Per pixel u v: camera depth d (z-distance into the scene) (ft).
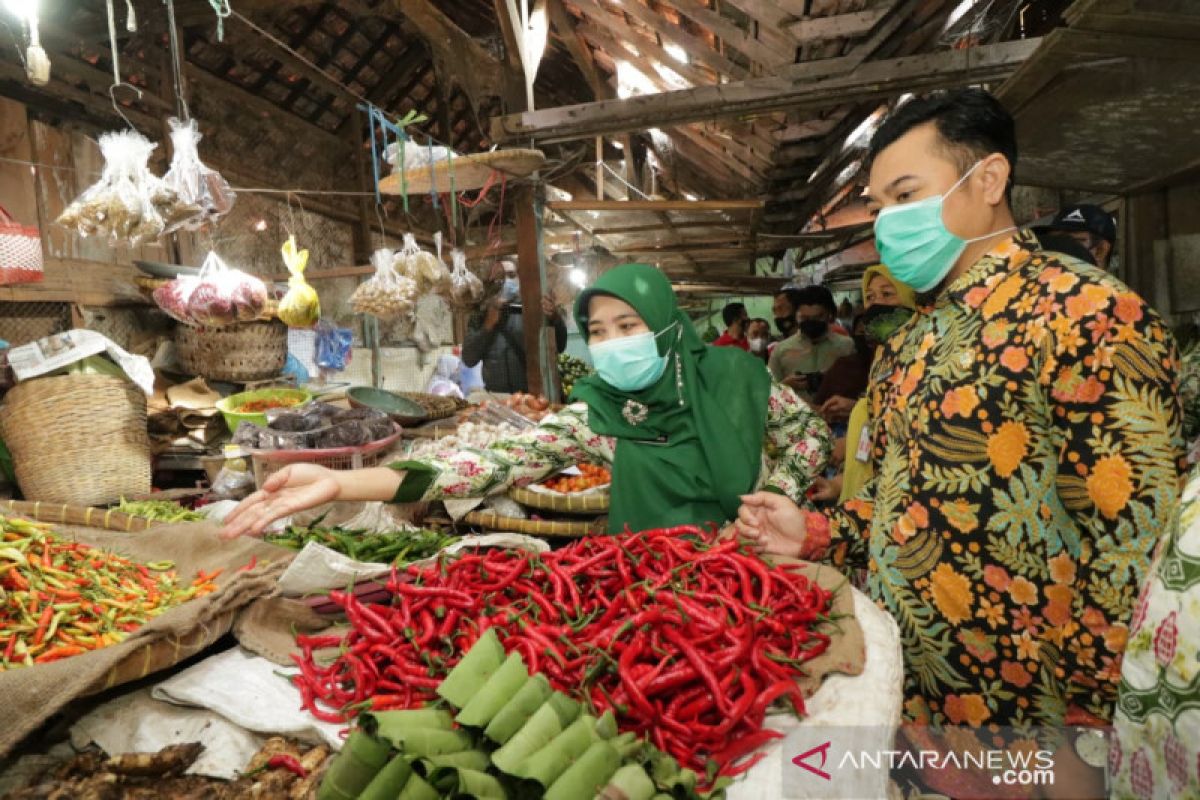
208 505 11.55
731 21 15.02
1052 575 4.79
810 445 8.22
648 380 7.61
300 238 26.66
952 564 5.12
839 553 6.38
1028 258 5.02
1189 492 3.18
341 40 25.40
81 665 4.65
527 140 17.38
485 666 4.17
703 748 4.17
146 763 4.48
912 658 5.47
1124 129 10.63
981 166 5.21
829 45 14.83
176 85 10.61
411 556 8.90
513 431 14.56
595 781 3.52
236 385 17.33
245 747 4.72
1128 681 3.28
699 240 26.16
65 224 10.03
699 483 7.86
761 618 4.98
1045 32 18.48
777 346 19.08
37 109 16.57
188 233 20.76
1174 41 7.62
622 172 34.30
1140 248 15.15
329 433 9.91
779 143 20.62
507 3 16.48
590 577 5.85
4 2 8.11
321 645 5.37
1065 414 4.55
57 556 6.57
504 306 20.44
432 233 35.14
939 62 15.01
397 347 32.14
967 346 5.11
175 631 5.06
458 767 3.54
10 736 4.35
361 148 29.58
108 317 17.75
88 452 11.92
